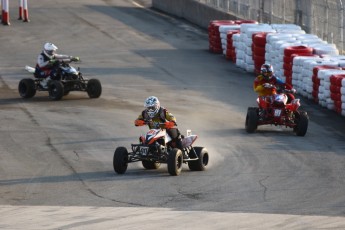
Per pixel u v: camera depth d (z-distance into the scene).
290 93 65.50
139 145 50.66
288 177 49.81
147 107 51.16
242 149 58.50
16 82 87.75
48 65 78.50
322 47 85.56
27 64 98.62
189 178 49.62
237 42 97.25
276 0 108.81
